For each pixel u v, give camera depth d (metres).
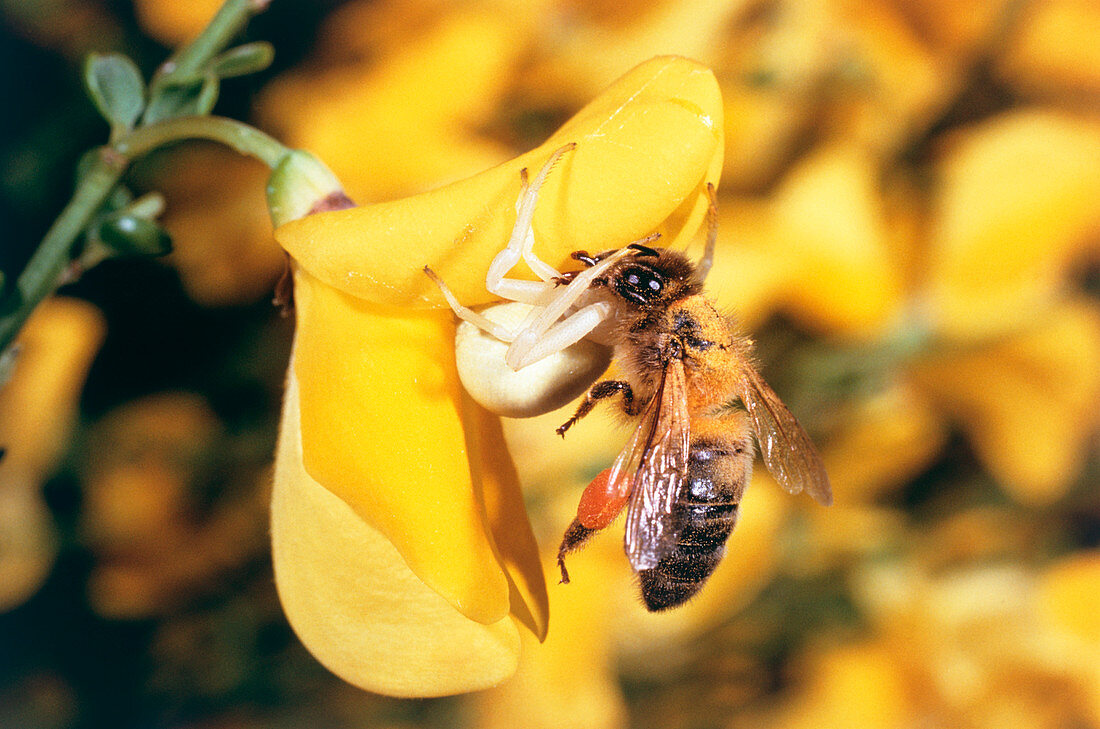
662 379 0.10
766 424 0.10
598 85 0.12
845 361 0.12
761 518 0.12
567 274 0.09
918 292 0.12
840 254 0.12
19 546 0.12
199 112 0.10
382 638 0.09
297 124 0.12
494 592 0.09
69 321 0.12
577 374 0.09
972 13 0.12
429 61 0.12
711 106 0.09
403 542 0.09
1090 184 0.12
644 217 0.09
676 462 0.10
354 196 0.12
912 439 0.12
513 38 0.12
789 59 0.12
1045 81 0.12
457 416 0.09
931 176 0.12
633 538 0.10
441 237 0.09
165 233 0.10
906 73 0.12
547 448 0.12
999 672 0.12
